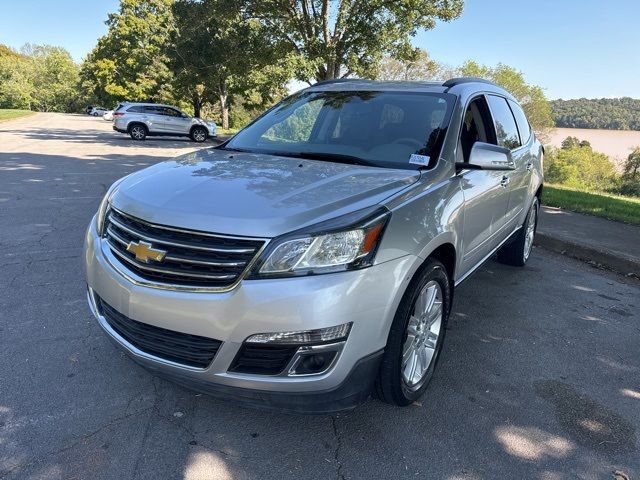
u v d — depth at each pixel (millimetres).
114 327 2607
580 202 9633
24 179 10117
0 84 91750
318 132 3701
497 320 4137
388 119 3578
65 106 99938
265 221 2193
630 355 3631
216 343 2213
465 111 3607
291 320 2115
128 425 2559
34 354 3193
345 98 3902
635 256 5805
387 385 2578
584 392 3105
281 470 2307
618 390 3152
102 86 67062
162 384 2936
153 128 23609
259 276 2135
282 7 19578
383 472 2326
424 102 3641
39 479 2172
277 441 2500
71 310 3852
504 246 5016
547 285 5098
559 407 2932
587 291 4984
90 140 22297
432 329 2965
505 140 4445
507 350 3613
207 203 2359
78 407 2682
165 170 2979
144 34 51188
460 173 3256
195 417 2650
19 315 3740
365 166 3102
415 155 3193
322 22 19328
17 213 7016
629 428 2766
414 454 2457
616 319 4293
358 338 2234
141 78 54812
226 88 40938
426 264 2688
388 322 2367
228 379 2221
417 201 2645
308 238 2158
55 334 3467
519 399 2990
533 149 5465
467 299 4574
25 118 44562
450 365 3357
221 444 2457
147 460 2320
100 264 2580
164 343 2363
